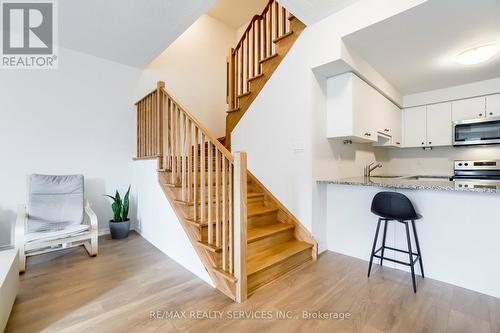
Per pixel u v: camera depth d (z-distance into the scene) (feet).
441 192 6.97
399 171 14.80
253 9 15.19
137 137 12.56
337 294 6.31
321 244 9.15
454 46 8.00
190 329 5.02
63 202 9.34
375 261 8.27
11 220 9.47
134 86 12.62
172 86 13.97
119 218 11.01
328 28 7.91
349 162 10.73
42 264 8.14
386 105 11.44
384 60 9.04
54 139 10.41
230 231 6.23
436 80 10.98
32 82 9.93
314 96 8.64
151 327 5.08
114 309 5.68
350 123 8.63
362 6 7.06
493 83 10.67
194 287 6.67
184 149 8.08
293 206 9.23
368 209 8.44
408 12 6.26
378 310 5.64
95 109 11.45
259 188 10.46
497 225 6.13
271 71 9.93
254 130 10.72
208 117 15.56
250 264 6.95
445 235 6.91
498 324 5.11
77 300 6.03
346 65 8.09
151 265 8.06
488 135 10.81
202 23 15.43
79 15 8.60
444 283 6.84
